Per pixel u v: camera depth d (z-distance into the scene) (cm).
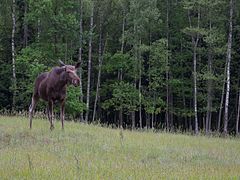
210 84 6738
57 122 3419
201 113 8506
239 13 7188
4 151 1920
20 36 7581
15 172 1423
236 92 7712
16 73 6844
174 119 8644
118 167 1641
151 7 6756
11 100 7094
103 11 7206
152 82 7425
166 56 6856
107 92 7919
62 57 5919
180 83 7281
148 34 7619
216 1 6300
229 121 8144
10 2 6906
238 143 3266
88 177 1418
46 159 1728
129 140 2588
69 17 5628
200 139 3294
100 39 7262
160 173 1561
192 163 1988
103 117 8550
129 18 6862
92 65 7912
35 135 2484
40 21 5891
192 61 7806
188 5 6656
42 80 2750
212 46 6844
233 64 7594
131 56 7544
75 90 5494
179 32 7562
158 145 2516
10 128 2738
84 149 2120
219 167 1855
